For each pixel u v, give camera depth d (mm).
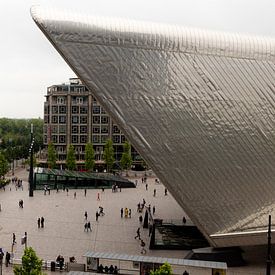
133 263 33969
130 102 34562
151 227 48469
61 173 90250
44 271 35375
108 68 34094
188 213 36469
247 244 37156
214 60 35812
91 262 34531
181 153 35500
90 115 129750
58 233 48688
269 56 36719
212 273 31797
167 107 35062
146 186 91312
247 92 36312
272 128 36656
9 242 44469
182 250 42094
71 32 33250
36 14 32719
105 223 54250
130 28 34469
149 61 34719
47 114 131375
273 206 37156
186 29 35875
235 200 36688
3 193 80500
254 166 36625
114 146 132125
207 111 35656
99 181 91312
